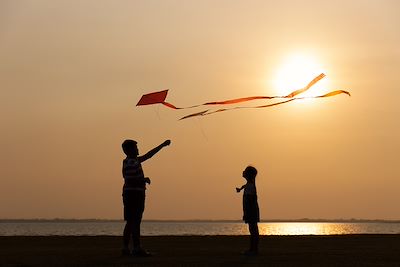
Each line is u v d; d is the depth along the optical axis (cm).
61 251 1608
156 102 1373
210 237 2216
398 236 2380
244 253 1539
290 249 1716
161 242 1978
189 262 1325
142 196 1472
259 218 1578
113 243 1938
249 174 1591
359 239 2180
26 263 1309
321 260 1380
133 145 1492
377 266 1268
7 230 17225
